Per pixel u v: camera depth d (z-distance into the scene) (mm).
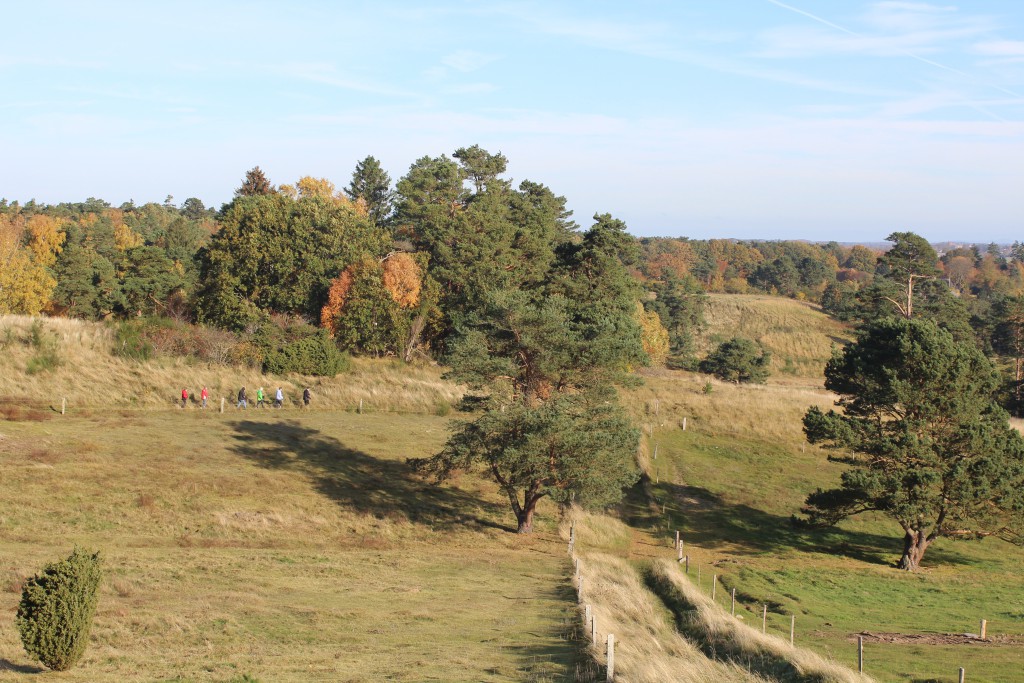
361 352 75500
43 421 46562
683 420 63500
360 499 39875
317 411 57500
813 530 44719
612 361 40719
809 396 72125
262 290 78438
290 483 40406
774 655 19562
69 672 14250
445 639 19078
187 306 83125
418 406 60594
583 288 71938
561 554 35219
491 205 95875
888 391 40688
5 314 68062
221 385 58625
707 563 38406
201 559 27844
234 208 84750
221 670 14875
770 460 56438
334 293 74812
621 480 38469
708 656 20625
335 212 89000
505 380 40812
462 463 38875
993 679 20250
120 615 19078
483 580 28453
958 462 38500
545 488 37281
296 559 29531
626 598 26031
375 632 19469
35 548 27484
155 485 36844
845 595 33750
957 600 33562
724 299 165250
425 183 103438
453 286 81750
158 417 50844
